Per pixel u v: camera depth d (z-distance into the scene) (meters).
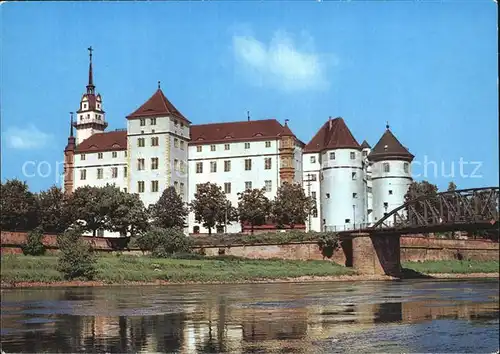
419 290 70.50
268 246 104.38
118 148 137.88
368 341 34.88
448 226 91.62
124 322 41.28
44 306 50.62
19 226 104.50
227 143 136.62
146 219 111.25
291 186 124.06
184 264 89.38
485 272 118.56
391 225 109.81
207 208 121.69
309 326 39.97
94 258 77.81
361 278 96.38
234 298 58.28
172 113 132.75
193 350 32.34
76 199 108.69
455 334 37.12
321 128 141.75
